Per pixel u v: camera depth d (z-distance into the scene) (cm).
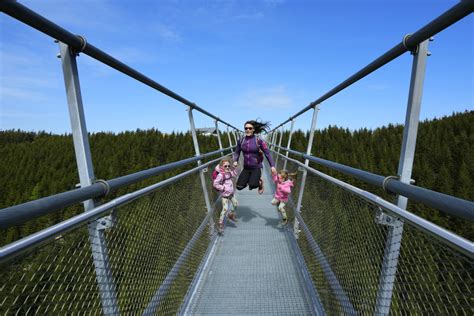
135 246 163
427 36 121
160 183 201
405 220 106
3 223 76
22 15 99
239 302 267
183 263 255
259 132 464
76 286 111
